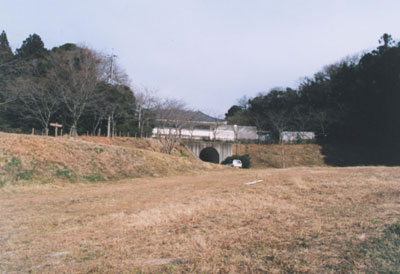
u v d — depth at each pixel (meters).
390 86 39.44
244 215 6.86
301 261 3.98
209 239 5.22
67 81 27.98
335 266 3.77
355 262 3.83
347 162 38.88
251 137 50.34
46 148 17.53
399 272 3.51
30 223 7.18
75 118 27.75
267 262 4.05
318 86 51.00
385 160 37.91
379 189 9.03
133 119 38.44
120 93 34.91
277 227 5.66
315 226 5.48
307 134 46.91
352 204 7.27
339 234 4.95
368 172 13.95
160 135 37.88
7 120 29.81
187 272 3.91
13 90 25.88
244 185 12.09
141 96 37.81
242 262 4.11
